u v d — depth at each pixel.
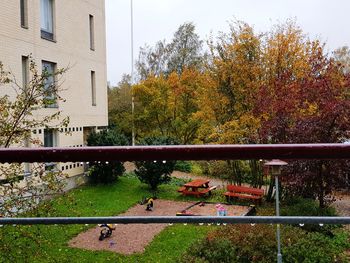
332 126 12.47
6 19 12.45
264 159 1.12
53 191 7.89
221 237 8.91
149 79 24.88
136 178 18.48
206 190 15.94
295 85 14.66
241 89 16.31
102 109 19.30
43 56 14.41
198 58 35.97
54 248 8.98
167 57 37.47
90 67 18.06
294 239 8.69
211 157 1.11
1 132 7.22
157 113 24.50
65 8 15.95
